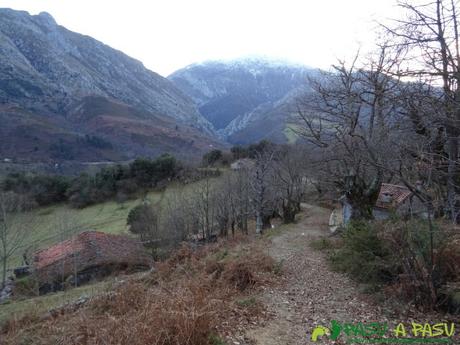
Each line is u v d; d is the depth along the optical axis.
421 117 6.20
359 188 14.05
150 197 45.59
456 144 6.66
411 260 6.17
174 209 29.00
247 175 28.06
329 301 7.21
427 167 6.43
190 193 36.50
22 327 7.37
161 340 4.55
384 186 23.72
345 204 16.03
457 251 6.00
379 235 7.13
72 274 22.61
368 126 12.34
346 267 9.08
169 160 50.16
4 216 27.61
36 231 38.34
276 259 11.38
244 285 8.30
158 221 30.11
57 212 46.44
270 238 16.84
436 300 5.95
